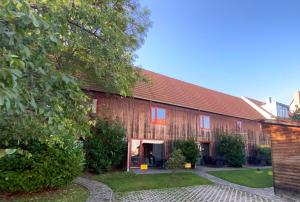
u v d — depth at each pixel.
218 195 11.12
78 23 7.29
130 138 17.66
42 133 4.68
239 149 22.61
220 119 24.61
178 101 21.28
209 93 27.56
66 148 9.14
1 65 2.64
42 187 8.58
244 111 28.50
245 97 33.19
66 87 3.71
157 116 19.64
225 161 22.53
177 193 11.04
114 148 15.29
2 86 2.41
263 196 11.10
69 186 10.31
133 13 13.43
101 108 16.42
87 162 14.23
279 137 11.22
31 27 3.24
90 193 9.77
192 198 10.30
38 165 8.37
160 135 19.53
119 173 14.74
